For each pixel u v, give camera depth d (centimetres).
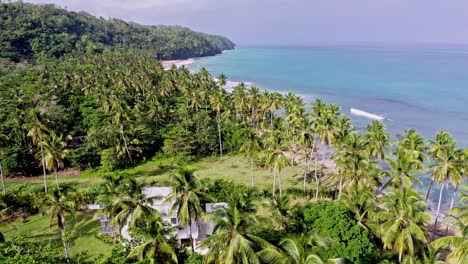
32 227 4856
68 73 12950
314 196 5834
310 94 14575
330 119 6188
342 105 12375
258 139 6053
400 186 4266
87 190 5681
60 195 4284
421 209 3406
